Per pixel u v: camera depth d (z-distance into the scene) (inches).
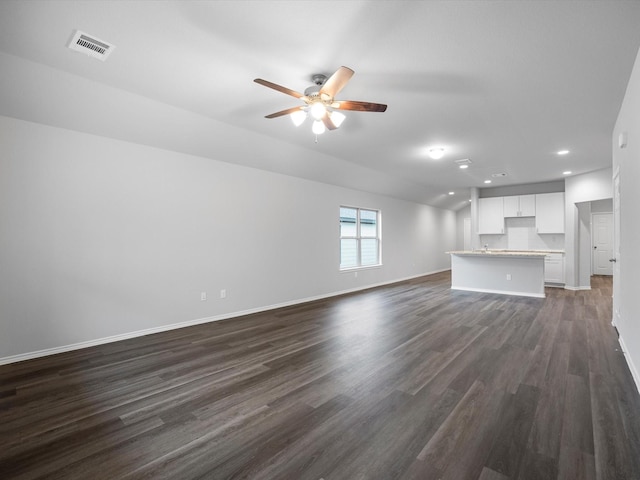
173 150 161.6
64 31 84.0
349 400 91.0
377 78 106.6
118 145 144.5
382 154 202.7
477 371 109.5
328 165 221.0
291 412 84.9
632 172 104.4
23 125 121.4
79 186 134.0
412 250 359.9
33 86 108.7
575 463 64.4
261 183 202.8
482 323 169.9
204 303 174.7
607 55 92.8
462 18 77.4
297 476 62.0
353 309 206.1
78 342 134.0
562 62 96.7
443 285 303.1
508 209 319.0
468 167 238.2
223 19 78.5
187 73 105.3
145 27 82.0
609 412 83.1
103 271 140.4
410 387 98.3
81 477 62.4
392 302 227.6
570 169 244.1
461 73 103.5
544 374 106.6
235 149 174.6
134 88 115.9
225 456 68.1
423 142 176.7
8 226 118.5
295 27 81.4
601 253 366.0
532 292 244.7
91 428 78.5
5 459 67.6
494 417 81.4
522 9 74.3
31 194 123.0
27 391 97.5
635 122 97.7
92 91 115.6
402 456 67.3
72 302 132.6
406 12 75.4
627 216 115.0
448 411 84.5
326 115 110.2
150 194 154.3
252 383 102.1
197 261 171.8
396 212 331.9
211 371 111.6
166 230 159.8
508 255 241.4
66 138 130.9
